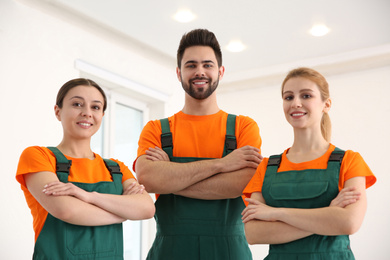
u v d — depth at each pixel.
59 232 1.96
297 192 1.90
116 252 2.04
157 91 5.16
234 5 4.18
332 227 1.76
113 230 2.05
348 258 1.82
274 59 5.33
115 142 4.89
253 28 4.61
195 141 2.41
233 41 4.89
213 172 2.25
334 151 1.95
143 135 2.48
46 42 3.98
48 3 4.00
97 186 2.08
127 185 2.17
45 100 3.90
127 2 4.07
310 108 2.01
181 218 2.32
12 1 3.75
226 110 5.98
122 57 4.73
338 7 4.25
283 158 2.04
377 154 5.05
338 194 1.83
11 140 3.60
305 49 5.08
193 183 2.26
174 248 2.30
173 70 5.43
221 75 2.54
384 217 4.91
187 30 4.59
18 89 3.70
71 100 2.15
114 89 4.84
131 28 4.53
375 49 5.01
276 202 1.94
